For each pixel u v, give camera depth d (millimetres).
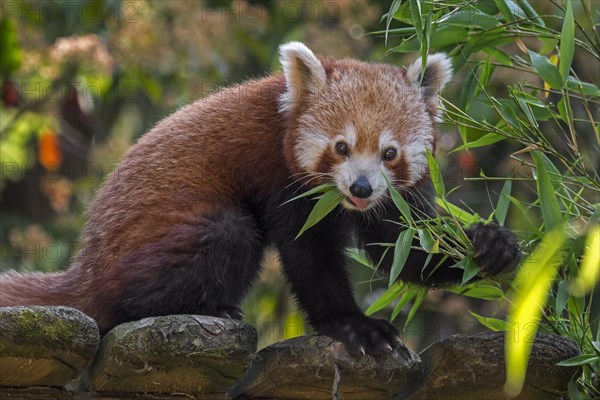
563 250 7184
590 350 7480
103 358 6738
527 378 7160
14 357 6348
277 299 16078
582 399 7164
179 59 16500
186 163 8961
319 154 9070
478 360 7051
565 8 8172
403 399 7535
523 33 8445
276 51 16234
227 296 8438
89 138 19562
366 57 16297
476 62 9180
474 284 8320
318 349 7176
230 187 9023
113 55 16578
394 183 9102
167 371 6824
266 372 7195
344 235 9281
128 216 8688
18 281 9055
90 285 8711
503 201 7840
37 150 19953
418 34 7613
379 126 9016
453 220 7688
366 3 16328
